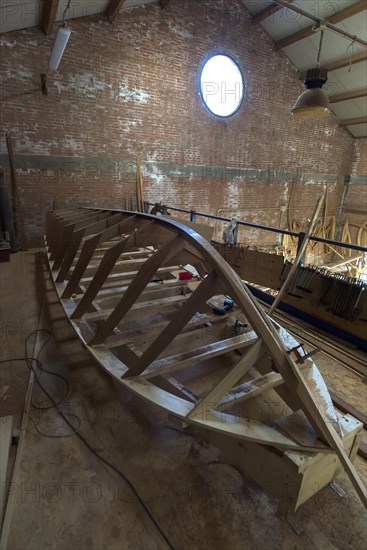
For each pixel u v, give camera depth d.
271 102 7.39
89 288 2.03
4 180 4.79
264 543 1.09
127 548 1.08
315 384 1.42
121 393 1.86
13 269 4.20
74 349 2.33
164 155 6.29
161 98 5.94
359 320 2.42
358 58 6.07
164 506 1.21
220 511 1.20
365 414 1.72
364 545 1.09
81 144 5.38
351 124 8.42
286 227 8.82
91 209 3.84
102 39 5.11
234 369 1.21
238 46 6.56
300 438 1.10
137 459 1.42
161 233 2.16
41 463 1.39
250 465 1.21
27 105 4.79
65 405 1.76
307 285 2.80
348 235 9.84
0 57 4.44
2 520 1.15
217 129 6.81
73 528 1.14
